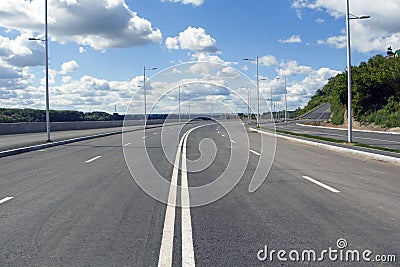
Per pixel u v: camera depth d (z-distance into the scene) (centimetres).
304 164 1681
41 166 1634
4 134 4078
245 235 689
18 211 864
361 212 845
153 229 727
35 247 632
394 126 4831
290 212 848
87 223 768
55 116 6694
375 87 5625
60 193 1062
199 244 643
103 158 1923
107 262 568
